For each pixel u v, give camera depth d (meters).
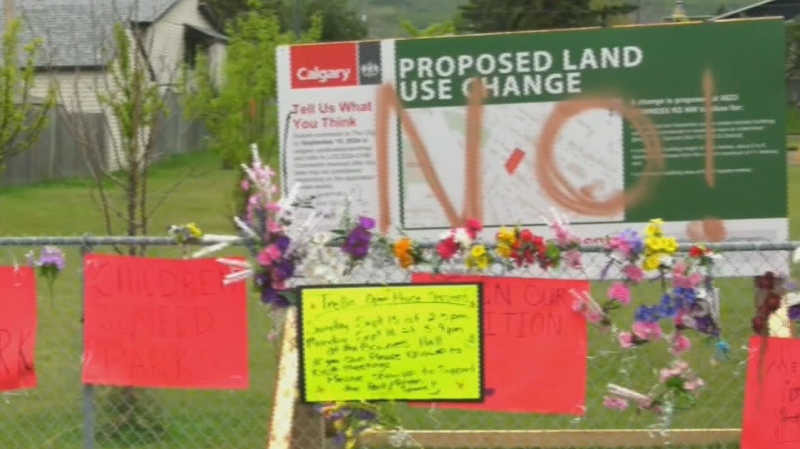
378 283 5.11
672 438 6.76
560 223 5.09
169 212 20.86
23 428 7.22
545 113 5.96
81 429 7.14
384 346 5.04
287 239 5.15
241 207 14.24
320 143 6.08
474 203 6.03
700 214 5.92
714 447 6.73
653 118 5.91
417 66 6.00
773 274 5.26
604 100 5.93
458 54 5.98
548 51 5.93
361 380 5.05
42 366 8.00
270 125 15.05
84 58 16.50
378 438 6.34
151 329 5.31
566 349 5.08
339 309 5.03
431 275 5.12
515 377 5.10
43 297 8.82
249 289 6.66
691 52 5.87
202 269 5.26
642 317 5.05
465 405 5.08
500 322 5.10
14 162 28.69
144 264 5.29
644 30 5.88
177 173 27.27
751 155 5.88
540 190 6.00
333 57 6.04
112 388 7.27
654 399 5.25
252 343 7.56
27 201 25.00
